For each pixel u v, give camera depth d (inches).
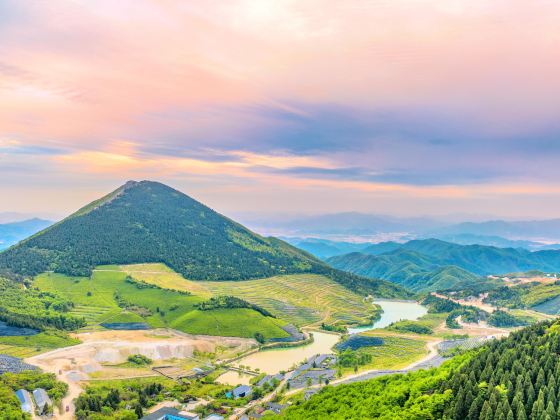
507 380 5885.8
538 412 5191.9
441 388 6402.6
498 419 5265.8
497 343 7490.2
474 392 5841.5
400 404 6628.9
